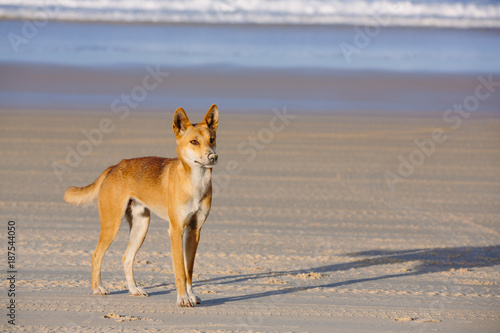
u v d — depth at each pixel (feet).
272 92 111.55
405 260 44.55
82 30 154.92
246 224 52.37
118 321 30.63
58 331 28.78
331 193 62.59
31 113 92.32
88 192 36.96
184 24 167.43
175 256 33.76
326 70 129.18
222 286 37.70
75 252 43.65
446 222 54.80
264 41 153.69
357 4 192.65
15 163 68.90
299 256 44.83
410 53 148.25
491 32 174.60
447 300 35.73
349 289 37.60
